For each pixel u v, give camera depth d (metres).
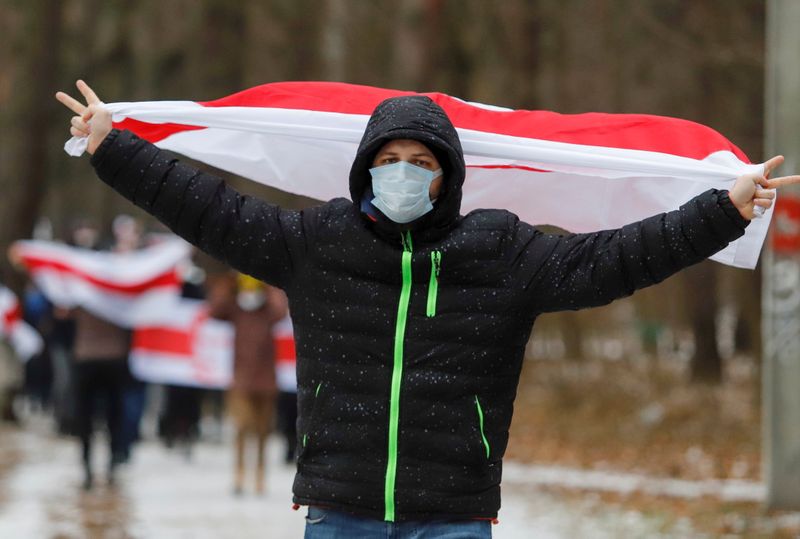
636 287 12.98
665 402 66.88
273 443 57.38
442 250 12.84
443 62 71.31
